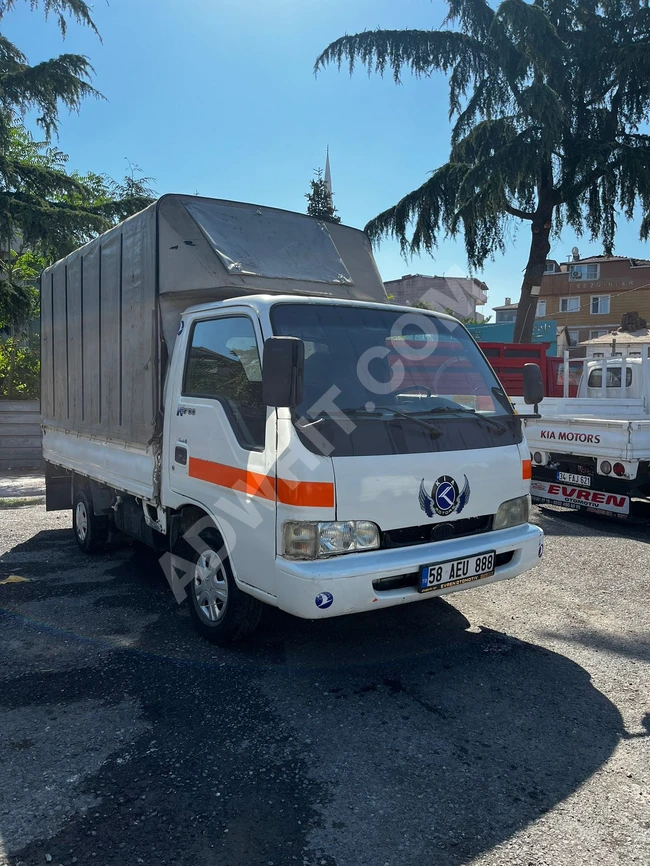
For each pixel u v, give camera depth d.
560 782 2.91
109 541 6.53
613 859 2.44
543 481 8.40
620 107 17.81
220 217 4.66
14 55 16.14
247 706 3.55
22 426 13.59
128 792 2.81
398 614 4.93
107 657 4.18
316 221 5.20
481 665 4.09
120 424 5.25
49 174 16.08
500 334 22.70
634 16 17.16
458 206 17.42
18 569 6.16
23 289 15.04
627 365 10.44
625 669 4.04
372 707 3.55
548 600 5.25
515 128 17.05
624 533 7.50
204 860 2.42
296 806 2.72
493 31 16.38
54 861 2.41
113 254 5.30
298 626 4.66
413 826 2.61
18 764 3.02
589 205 17.14
